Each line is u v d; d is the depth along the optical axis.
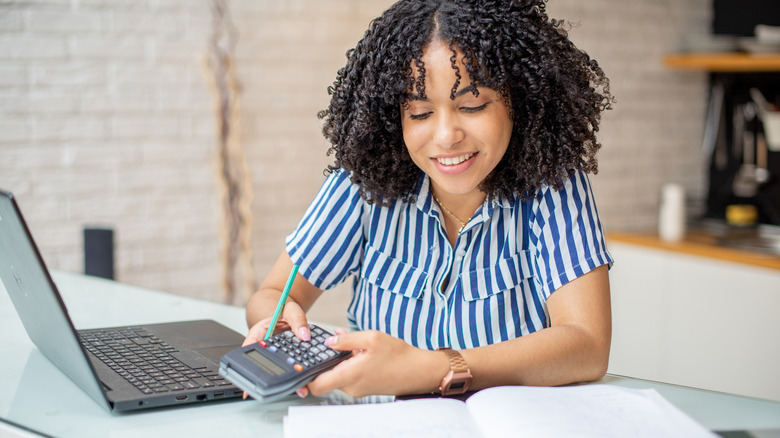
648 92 3.28
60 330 0.82
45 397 0.87
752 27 3.21
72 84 2.32
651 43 3.26
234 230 2.56
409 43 0.96
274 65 2.62
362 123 1.07
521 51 1.00
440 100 0.96
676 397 0.89
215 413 0.83
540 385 0.92
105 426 0.78
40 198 2.31
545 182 1.07
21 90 2.25
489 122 0.97
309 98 2.69
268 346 0.88
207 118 2.53
